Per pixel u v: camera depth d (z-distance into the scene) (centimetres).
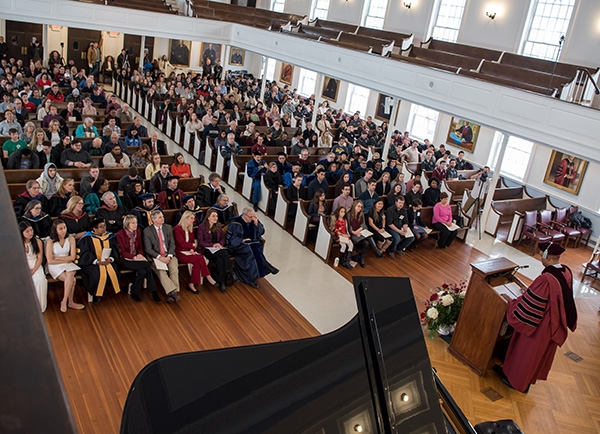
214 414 258
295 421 267
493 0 1580
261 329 733
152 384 263
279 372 295
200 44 2648
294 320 767
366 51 1523
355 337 334
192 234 795
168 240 769
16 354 51
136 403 249
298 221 1027
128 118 1397
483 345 691
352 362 314
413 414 289
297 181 1059
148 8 1869
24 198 780
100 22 1769
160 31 1889
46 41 1914
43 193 860
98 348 640
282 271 905
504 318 670
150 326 699
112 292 759
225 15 2108
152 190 931
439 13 1773
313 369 304
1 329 52
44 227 732
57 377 50
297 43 1714
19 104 1215
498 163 1191
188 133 1444
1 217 66
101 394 568
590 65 1336
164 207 909
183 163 1070
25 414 47
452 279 978
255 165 1161
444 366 710
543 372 675
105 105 1541
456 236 1183
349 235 962
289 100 1953
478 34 1638
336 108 2242
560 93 1116
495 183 1209
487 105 1170
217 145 1301
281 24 2050
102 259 714
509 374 675
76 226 752
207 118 1452
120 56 2269
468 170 1502
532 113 1081
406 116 1894
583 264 1155
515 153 1523
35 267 662
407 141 1586
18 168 930
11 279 57
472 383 685
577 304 964
